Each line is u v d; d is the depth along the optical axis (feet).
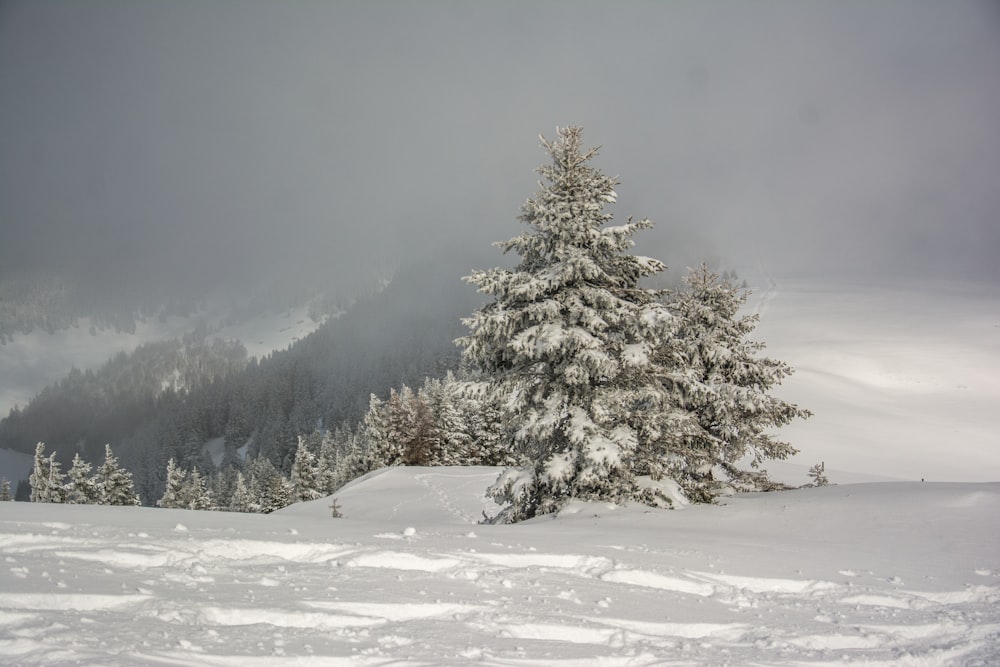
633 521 46.98
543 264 59.36
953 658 19.97
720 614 22.95
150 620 16.60
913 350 404.57
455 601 20.86
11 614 15.46
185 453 483.10
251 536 27.20
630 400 55.31
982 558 33.76
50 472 174.91
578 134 58.34
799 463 194.08
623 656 17.80
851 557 34.27
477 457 200.95
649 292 58.44
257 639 16.02
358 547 26.76
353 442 288.10
